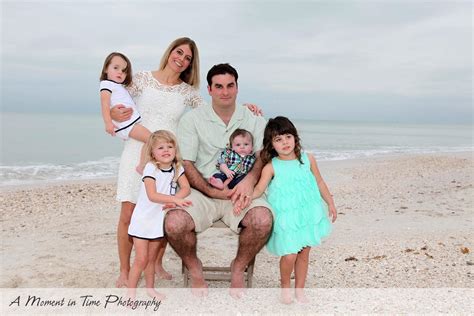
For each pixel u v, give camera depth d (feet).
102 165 58.08
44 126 159.63
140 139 14.66
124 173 14.80
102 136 115.55
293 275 16.24
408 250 18.54
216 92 13.99
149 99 15.17
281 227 12.95
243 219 13.21
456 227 22.45
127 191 14.69
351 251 18.81
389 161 64.75
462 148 103.81
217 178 13.87
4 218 26.23
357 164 61.00
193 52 15.53
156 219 13.28
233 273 13.46
